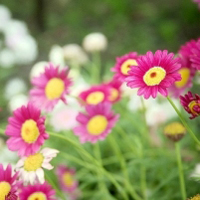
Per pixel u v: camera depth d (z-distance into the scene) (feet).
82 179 2.90
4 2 7.70
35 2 6.67
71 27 6.82
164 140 2.91
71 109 2.90
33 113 1.99
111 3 7.13
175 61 1.86
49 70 2.30
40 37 6.57
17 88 4.45
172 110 3.02
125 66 2.18
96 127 2.31
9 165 1.99
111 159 3.00
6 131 2.01
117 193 2.82
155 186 2.72
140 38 6.22
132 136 2.97
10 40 4.48
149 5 7.18
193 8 6.40
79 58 3.52
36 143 1.97
